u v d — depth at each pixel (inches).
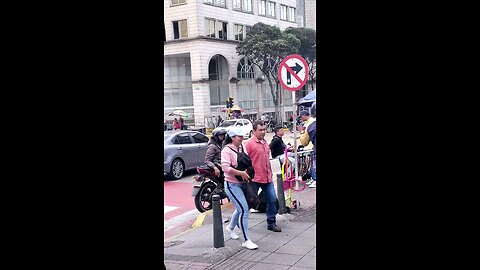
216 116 1476.4
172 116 1364.4
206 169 288.4
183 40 1537.9
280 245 202.4
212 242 213.2
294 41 1434.5
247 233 199.5
